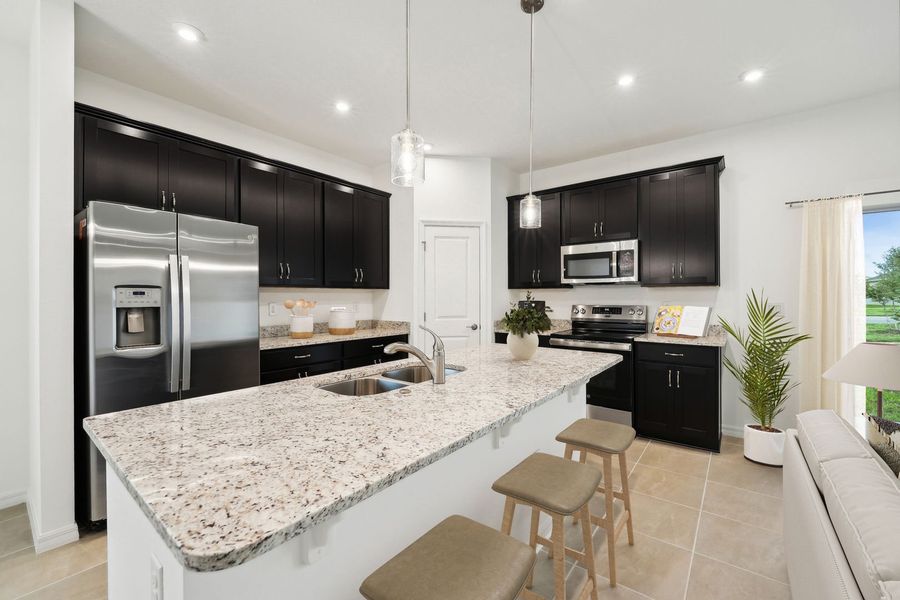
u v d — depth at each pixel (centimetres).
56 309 200
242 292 266
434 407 140
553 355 253
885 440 153
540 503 127
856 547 87
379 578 91
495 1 205
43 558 191
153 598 95
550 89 292
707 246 347
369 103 310
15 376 244
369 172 456
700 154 373
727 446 333
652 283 373
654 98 306
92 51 244
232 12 212
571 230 423
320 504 76
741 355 352
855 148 309
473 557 97
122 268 215
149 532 98
